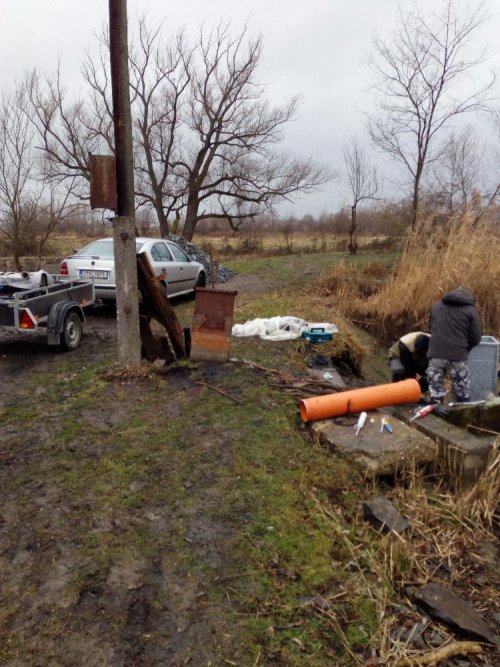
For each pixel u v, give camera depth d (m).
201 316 6.45
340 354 7.66
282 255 25.75
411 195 19.08
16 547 3.33
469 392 5.88
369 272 14.84
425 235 10.78
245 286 14.61
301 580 3.08
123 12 5.62
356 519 3.70
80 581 3.04
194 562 3.17
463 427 5.25
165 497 3.80
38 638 2.68
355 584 3.09
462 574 3.46
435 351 5.61
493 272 9.25
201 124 28.02
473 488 4.19
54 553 3.27
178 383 5.93
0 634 2.70
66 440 4.71
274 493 3.84
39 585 3.02
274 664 2.56
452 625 2.94
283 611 2.86
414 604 3.11
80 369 6.82
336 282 13.01
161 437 4.69
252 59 27.28
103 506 3.71
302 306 10.52
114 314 10.68
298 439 4.63
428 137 18.06
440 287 9.50
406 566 3.37
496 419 5.36
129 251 6.08
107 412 5.28
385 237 26.03
